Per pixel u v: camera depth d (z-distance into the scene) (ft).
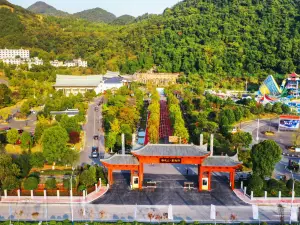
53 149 372.58
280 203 306.14
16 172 329.52
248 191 324.19
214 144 426.10
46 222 260.62
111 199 312.50
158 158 327.26
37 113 631.15
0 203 302.04
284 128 593.83
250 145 488.85
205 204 304.30
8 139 458.09
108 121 537.24
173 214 284.82
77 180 334.65
